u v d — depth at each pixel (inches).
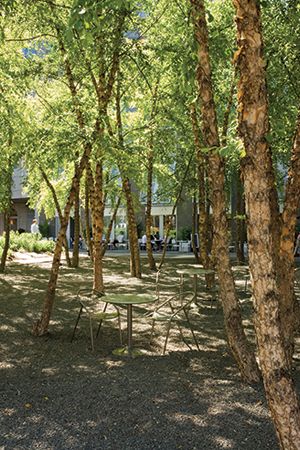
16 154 366.9
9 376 202.7
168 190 707.4
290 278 188.4
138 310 350.6
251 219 106.8
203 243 455.8
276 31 307.0
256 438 144.2
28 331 286.2
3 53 366.0
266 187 106.3
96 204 398.9
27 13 319.0
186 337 271.9
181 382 193.8
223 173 197.3
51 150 289.7
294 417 104.0
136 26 365.4
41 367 215.5
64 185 713.6
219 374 204.2
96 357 231.1
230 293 198.1
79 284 503.8
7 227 634.2
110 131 338.6
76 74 400.2
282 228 186.5
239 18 106.0
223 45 225.9
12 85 352.5
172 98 386.3
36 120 420.2
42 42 435.5
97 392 183.0
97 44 302.0
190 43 190.2
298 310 267.1
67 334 277.9
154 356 233.0
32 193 746.2
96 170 394.0
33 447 138.8
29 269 675.4
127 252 1184.2
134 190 967.0
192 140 446.0
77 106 330.0
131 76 418.6
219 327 297.3
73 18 136.8
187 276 567.5
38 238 1147.3
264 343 106.3
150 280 531.8
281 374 105.2
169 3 342.6
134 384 191.8
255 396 177.6
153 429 150.6
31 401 174.1
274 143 332.8
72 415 161.5
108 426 152.9
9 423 155.1
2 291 459.2
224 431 148.9
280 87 317.7
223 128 388.2
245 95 105.8
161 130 423.2
